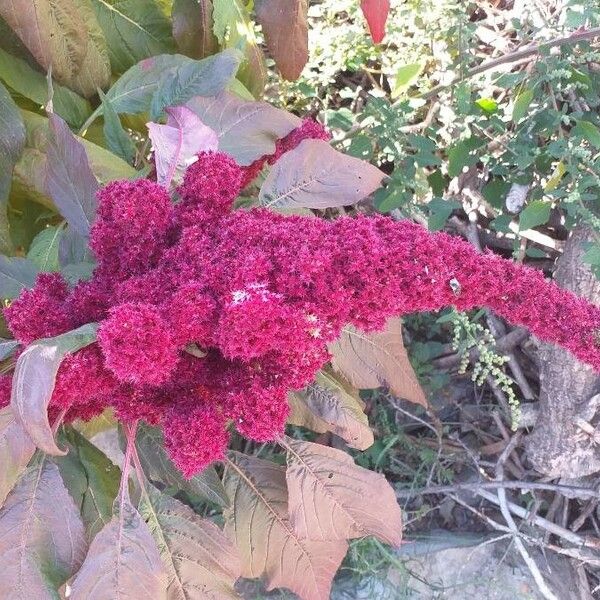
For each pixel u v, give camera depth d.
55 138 0.48
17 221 0.68
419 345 0.87
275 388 0.40
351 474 0.57
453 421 0.90
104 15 0.69
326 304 0.35
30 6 0.55
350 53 0.82
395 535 0.58
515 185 0.75
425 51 0.82
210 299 0.35
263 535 0.60
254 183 0.67
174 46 0.71
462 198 0.83
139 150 0.70
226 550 0.53
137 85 0.62
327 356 0.40
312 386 0.58
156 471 0.57
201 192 0.40
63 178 0.49
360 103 0.89
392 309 0.36
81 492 0.55
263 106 0.55
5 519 0.47
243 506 0.60
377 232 0.37
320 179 0.48
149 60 0.63
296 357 0.38
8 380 0.43
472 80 0.74
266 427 0.40
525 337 0.82
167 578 0.51
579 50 0.68
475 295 0.38
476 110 0.70
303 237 0.36
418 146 0.71
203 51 0.68
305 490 0.57
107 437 0.67
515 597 0.81
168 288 0.37
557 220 0.79
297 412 0.60
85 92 0.65
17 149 0.56
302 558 0.59
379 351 0.59
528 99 0.64
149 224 0.39
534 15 0.75
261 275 0.35
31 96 0.62
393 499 0.58
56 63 0.59
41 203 0.63
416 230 0.37
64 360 0.36
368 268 0.35
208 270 0.36
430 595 0.82
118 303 0.38
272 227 0.37
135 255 0.40
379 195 0.76
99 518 0.55
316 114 0.91
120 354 0.32
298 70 0.65
